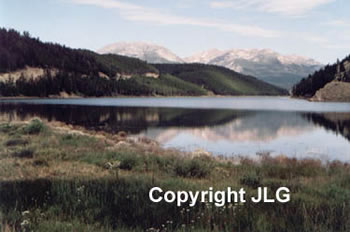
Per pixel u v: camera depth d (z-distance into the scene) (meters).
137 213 6.29
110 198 7.32
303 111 79.94
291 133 39.12
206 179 10.83
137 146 21.53
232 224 5.78
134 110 78.69
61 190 7.66
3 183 8.48
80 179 9.11
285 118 60.06
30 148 15.20
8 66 187.38
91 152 15.10
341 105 113.38
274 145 29.98
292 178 11.57
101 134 32.03
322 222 5.68
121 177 9.54
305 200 7.42
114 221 5.90
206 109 86.75
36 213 6.06
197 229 5.41
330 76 180.62
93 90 182.38
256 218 6.09
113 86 198.25
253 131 40.69
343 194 7.98
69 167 11.75
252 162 16.69
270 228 5.55
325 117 62.25
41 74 194.88
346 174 12.14
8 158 12.80
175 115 65.25
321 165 16.02
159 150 20.31
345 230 5.45
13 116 52.31
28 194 7.49
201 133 38.31
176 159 13.49
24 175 10.02
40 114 60.16
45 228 5.35
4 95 154.12
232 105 113.69
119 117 59.00
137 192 7.66
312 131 41.16
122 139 28.17
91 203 6.84
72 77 181.88
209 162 14.52
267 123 50.66
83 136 21.95
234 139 33.78
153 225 5.70
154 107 93.44
